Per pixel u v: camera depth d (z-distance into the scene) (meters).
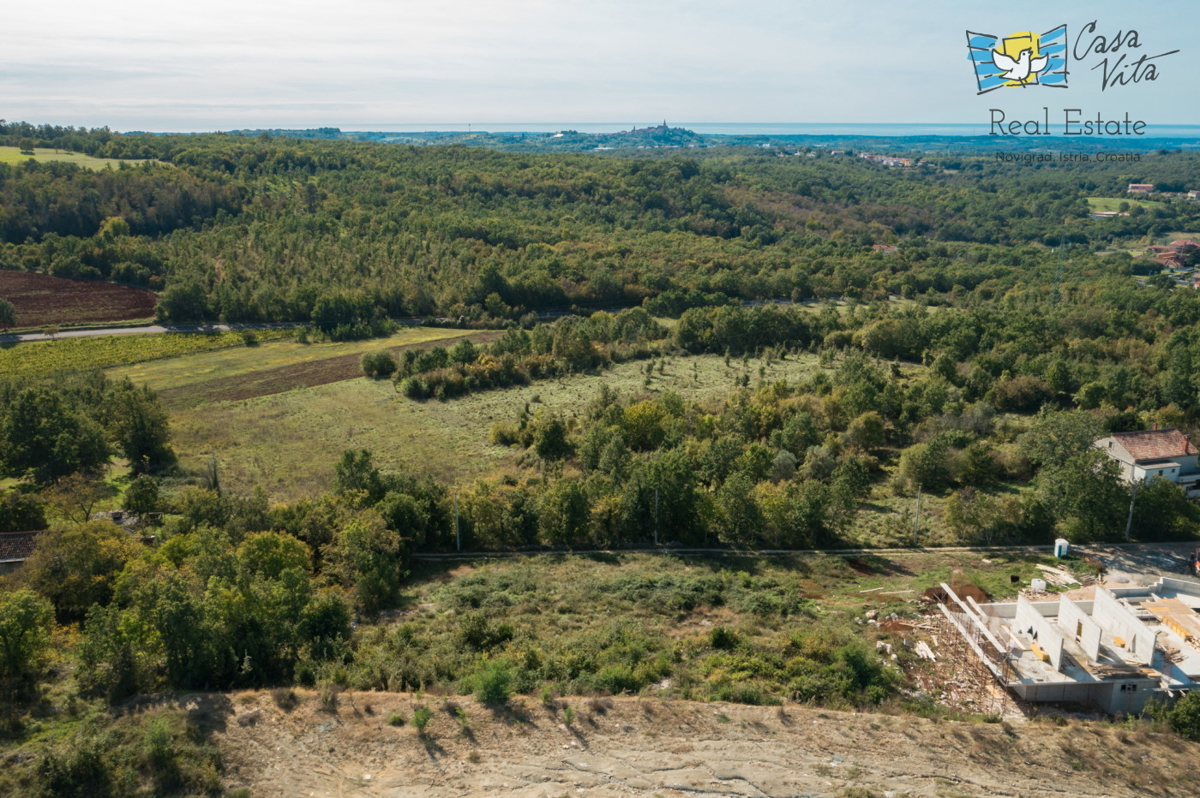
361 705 31.62
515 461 80.69
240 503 56.00
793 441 76.38
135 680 32.28
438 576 52.97
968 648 39.28
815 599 47.31
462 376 109.31
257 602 36.69
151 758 27.09
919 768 28.38
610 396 98.12
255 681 34.19
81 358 116.38
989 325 119.19
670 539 59.62
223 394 105.12
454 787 27.02
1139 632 35.31
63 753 26.75
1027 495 59.25
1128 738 30.41
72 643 36.12
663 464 60.47
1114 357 106.69
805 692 33.88
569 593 47.81
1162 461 63.47
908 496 67.69
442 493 62.34
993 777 28.00
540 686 33.91
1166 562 52.06
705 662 37.41
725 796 26.72
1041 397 93.31
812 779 27.62
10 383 88.00
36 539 46.34
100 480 73.69
